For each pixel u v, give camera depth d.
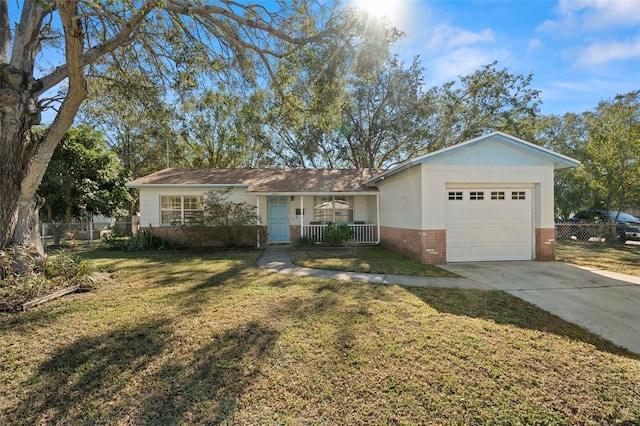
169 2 6.31
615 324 4.13
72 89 5.83
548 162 9.17
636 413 2.35
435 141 20.83
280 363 3.10
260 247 12.78
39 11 6.28
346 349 3.39
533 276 7.07
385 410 2.40
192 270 7.84
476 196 9.18
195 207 13.49
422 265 8.44
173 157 23.94
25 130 6.32
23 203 6.34
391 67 18.20
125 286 6.16
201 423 2.27
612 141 13.62
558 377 2.84
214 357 3.22
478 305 4.93
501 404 2.46
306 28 7.71
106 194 14.12
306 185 13.41
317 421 2.29
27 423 2.27
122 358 3.21
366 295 5.50
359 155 22.09
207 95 9.26
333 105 8.97
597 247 12.50
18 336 3.75
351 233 12.60
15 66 6.25
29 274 5.78
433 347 3.43
